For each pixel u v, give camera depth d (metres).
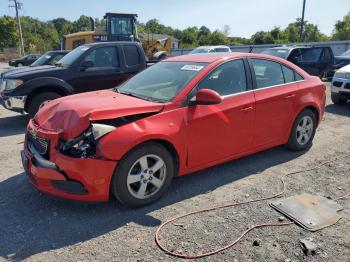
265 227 3.43
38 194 4.16
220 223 3.51
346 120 8.02
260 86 4.85
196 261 2.94
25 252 3.08
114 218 3.62
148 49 20.11
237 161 5.22
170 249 3.09
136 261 2.94
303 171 4.86
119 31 18.83
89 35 19.53
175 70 4.63
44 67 8.09
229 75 4.55
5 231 3.40
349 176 4.70
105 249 3.11
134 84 4.80
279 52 15.07
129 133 3.57
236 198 4.05
